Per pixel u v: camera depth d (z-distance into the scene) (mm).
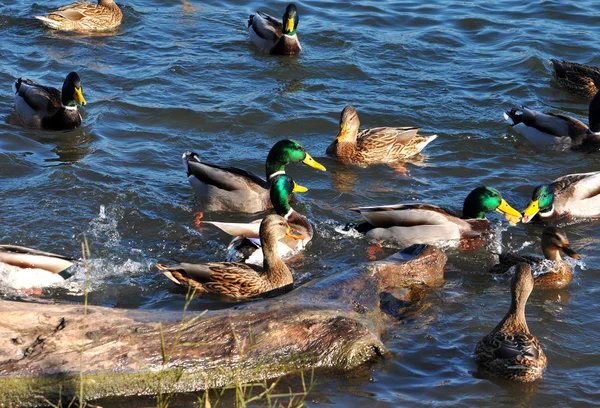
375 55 20844
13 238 12562
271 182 13875
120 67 19703
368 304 10656
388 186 15281
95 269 11961
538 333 10562
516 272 9852
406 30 22375
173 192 14586
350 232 13508
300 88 19078
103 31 21781
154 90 18531
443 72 20094
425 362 9859
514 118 17375
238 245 12641
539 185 14188
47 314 9477
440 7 23875
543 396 9250
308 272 12328
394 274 11641
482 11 23625
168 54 20562
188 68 19750
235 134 17031
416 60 20703
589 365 9906
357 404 9031
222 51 20984
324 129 17406
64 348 9102
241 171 14320
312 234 13352
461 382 9453
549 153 16781
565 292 11695
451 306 11211
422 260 11836
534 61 20484
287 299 10281
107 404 9031
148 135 16688
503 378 9539
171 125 17172
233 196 13945
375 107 18234
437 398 9164
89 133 16609
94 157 15594
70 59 19953
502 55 21047
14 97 17453
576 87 19281
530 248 13320
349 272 11203
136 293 11438
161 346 8539
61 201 13789
